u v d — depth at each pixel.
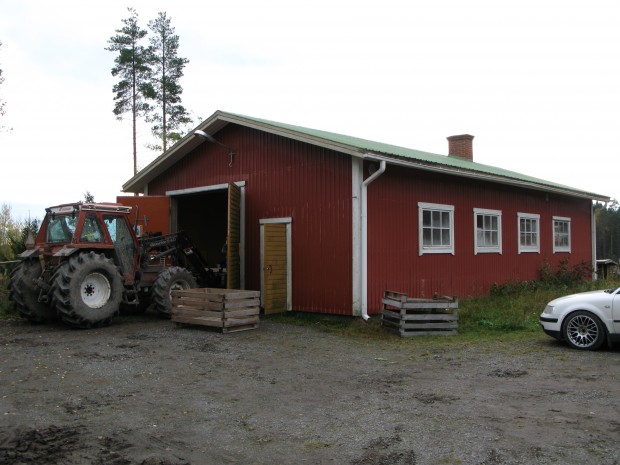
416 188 12.80
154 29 31.72
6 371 7.04
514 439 4.56
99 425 5.05
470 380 6.71
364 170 11.38
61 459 4.28
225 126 14.27
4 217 33.69
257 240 13.30
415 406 5.59
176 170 15.76
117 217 11.44
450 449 4.38
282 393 6.15
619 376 6.75
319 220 11.91
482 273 15.00
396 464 4.13
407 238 12.41
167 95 31.44
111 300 10.59
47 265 10.72
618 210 67.31
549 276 17.83
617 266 23.80
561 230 19.58
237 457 4.33
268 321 11.52
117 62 30.11
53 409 5.52
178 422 5.15
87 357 7.88
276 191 12.91
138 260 11.77
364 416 5.29
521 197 17.12
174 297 10.69
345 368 7.43
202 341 9.20
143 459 4.29
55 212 11.08
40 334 9.77
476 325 10.95
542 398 5.81
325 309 11.70
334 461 4.22
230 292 11.06
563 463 4.05
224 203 17.88
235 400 5.87
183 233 13.73
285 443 4.61
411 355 8.36
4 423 5.09
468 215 14.59
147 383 6.54
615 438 4.54
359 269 11.15
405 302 10.05
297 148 12.47
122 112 30.55
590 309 8.38
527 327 10.54
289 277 12.52
